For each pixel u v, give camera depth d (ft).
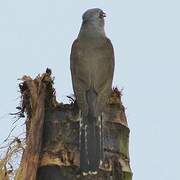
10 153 39.45
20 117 39.17
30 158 33.68
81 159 31.99
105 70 42.47
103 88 38.45
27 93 37.50
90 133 33.06
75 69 42.37
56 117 33.78
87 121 33.53
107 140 33.22
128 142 34.58
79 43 45.16
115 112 34.50
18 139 39.70
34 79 37.11
